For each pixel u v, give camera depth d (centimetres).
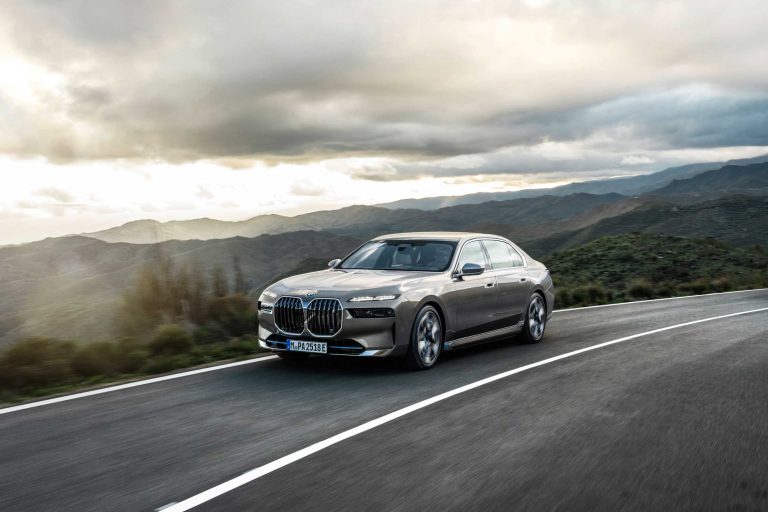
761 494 385
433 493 382
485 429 525
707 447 479
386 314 736
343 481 401
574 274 3625
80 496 375
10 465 433
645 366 816
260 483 397
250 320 1109
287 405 607
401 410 587
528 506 363
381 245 906
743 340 1059
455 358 874
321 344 735
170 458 448
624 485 398
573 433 514
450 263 848
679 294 2359
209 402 618
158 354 918
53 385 748
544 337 1095
